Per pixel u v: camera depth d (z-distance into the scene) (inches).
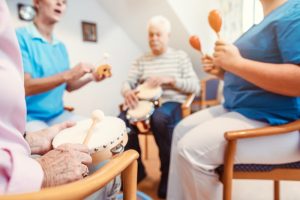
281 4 32.2
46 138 25.9
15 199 11.3
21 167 14.3
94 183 14.0
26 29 51.9
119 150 23.3
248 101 34.2
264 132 28.0
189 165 32.9
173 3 98.1
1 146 14.9
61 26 95.8
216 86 119.3
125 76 124.6
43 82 45.3
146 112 56.5
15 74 15.7
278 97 31.1
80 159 18.5
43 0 51.9
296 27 27.1
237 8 80.1
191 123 43.6
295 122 29.3
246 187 56.5
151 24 67.9
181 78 67.1
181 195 41.8
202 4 108.3
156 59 70.2
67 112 57.8
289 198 51.6
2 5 16.0
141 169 63.7
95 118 26.7
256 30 33.3
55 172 16.4
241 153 30.5
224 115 36.4
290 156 30.9
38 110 50.6
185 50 119.0
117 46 119.1
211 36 109.5
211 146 31.4
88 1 105.0
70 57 100.0
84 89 105.6
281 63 29.6
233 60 30.2
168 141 57.7
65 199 12.3
